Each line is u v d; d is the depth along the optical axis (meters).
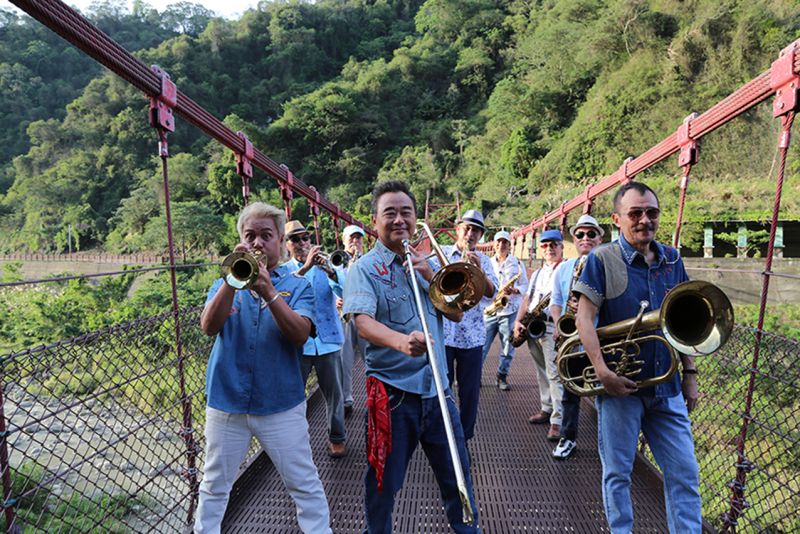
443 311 1.93
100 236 59.22
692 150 2.76
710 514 2.78
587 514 2.62
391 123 70.75
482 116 64.62
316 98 69.12
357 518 2.56
